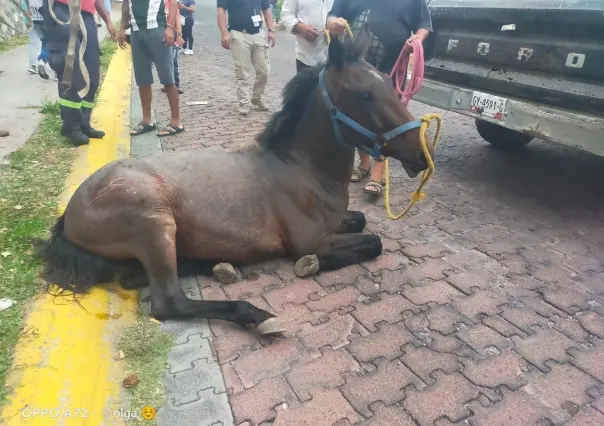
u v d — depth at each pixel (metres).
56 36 5.14
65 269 2.91
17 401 2.05
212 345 2.61
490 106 4.16
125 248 2.81
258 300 2.98
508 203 4.35
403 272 3.28
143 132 6.16
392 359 2.49
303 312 2.87
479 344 2.61
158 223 2.72
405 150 2.87
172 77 5.86
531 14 3.89
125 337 2.62
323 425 2.12
